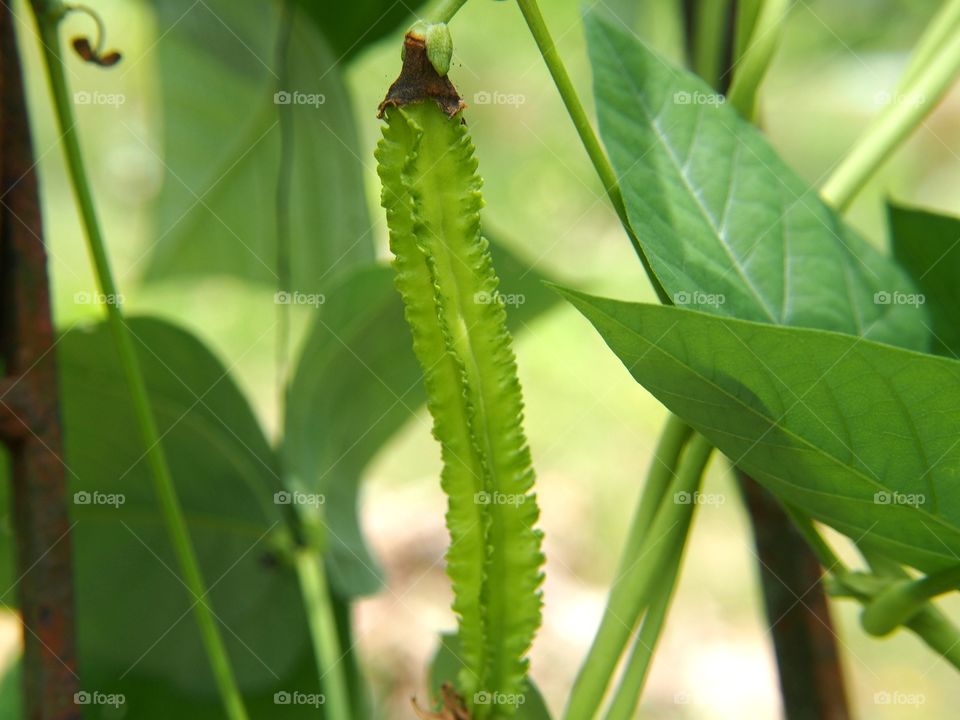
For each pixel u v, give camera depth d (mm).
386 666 1186
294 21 626
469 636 428
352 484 619
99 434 566
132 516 583
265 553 584
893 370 390
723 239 472
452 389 414
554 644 1303
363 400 591
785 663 561
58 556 479
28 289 480
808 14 1495
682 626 1408
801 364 393
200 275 729
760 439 416
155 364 553
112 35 1536
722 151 481
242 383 1549
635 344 398
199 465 576
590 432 1626
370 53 644
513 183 1861
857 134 1535
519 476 417
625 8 769
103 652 587
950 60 511
